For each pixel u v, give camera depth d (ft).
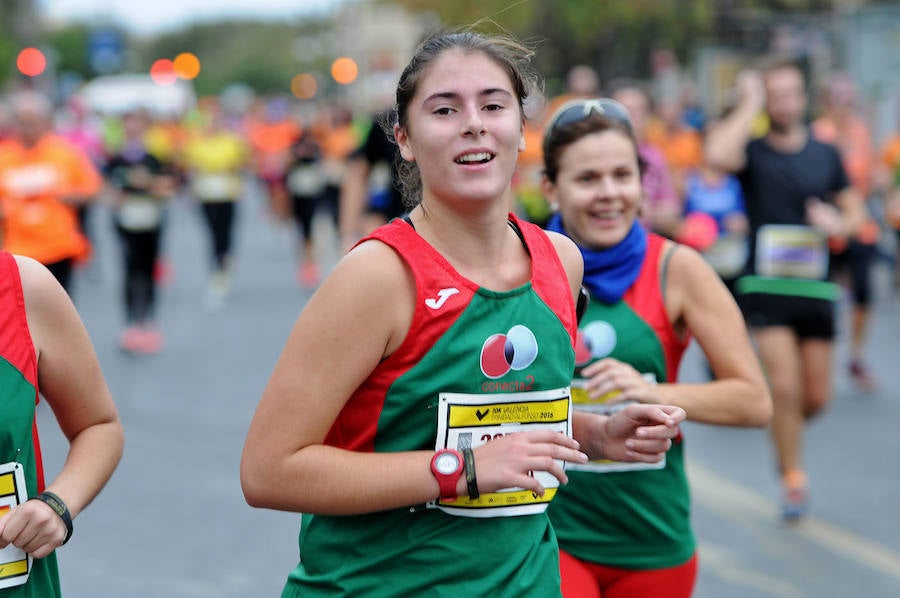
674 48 223.92
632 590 27.27
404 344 19.60
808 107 120.98
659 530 27.02
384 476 19.34
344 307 19.21
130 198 87.92
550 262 20.98
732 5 192.65
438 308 19.53
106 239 182.70
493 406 20.01
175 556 44.27
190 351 87.81
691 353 85.20
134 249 88.43
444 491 19.45
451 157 19.57
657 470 26.96
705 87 163.63
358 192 61.52
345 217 61.62
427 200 20.26
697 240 70.44
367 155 61.11
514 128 19.90
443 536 20.13
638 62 236.63
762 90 49.55
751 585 41.86
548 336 20.38
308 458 19.33
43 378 20.80
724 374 27.27
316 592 20.76
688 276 27.32
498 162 19.76
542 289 20.52
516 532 20.52
